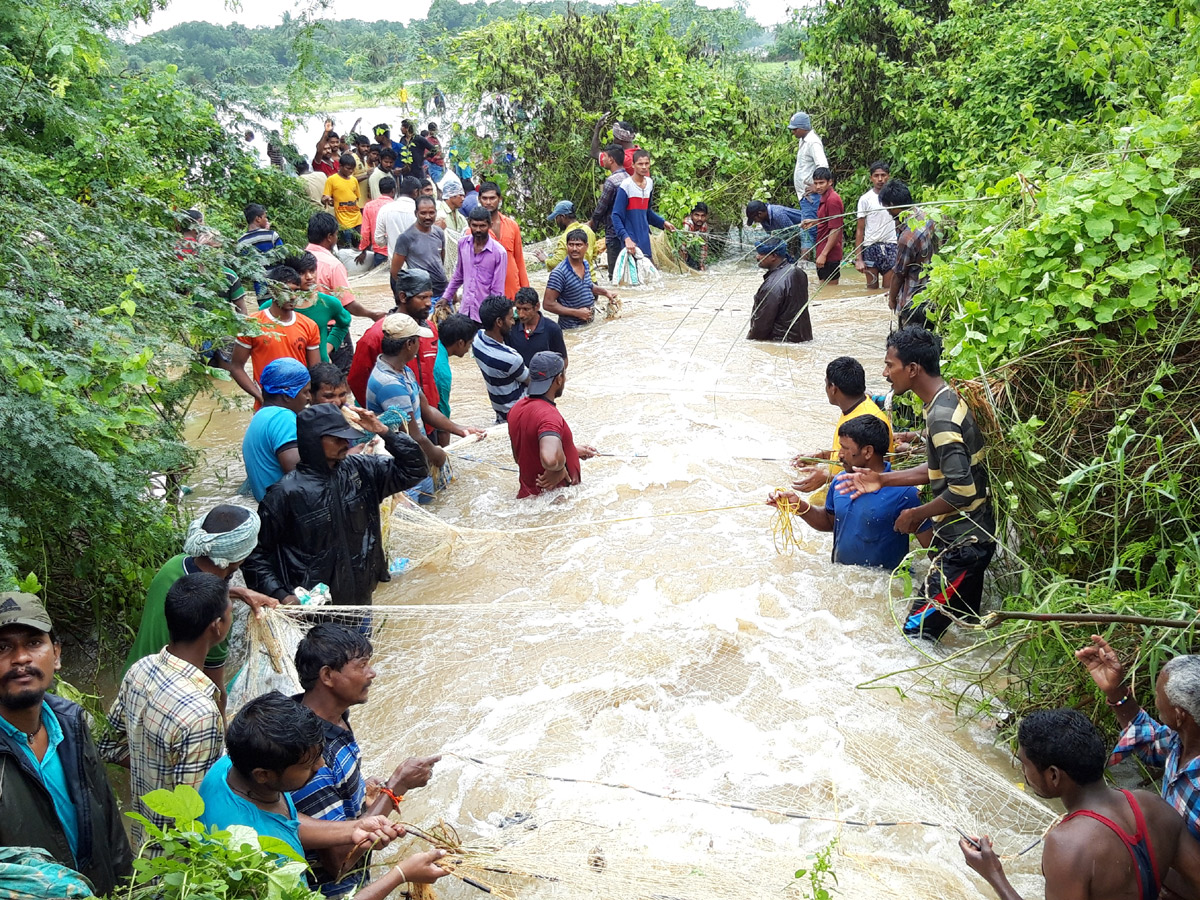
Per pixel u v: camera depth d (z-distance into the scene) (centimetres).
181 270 657
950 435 482
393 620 567
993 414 483
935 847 393
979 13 1469
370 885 337
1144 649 405
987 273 509
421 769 386
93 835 339
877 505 546
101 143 899
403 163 1809
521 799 428
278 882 276
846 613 547
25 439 448
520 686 508
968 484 482
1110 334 481
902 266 875
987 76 1288
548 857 373
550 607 573
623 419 830
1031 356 486
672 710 484
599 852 379
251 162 1350
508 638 547
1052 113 1189
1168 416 455
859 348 992
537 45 1608
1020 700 459
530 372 673
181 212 741
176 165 1155
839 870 373
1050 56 1194
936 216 683
